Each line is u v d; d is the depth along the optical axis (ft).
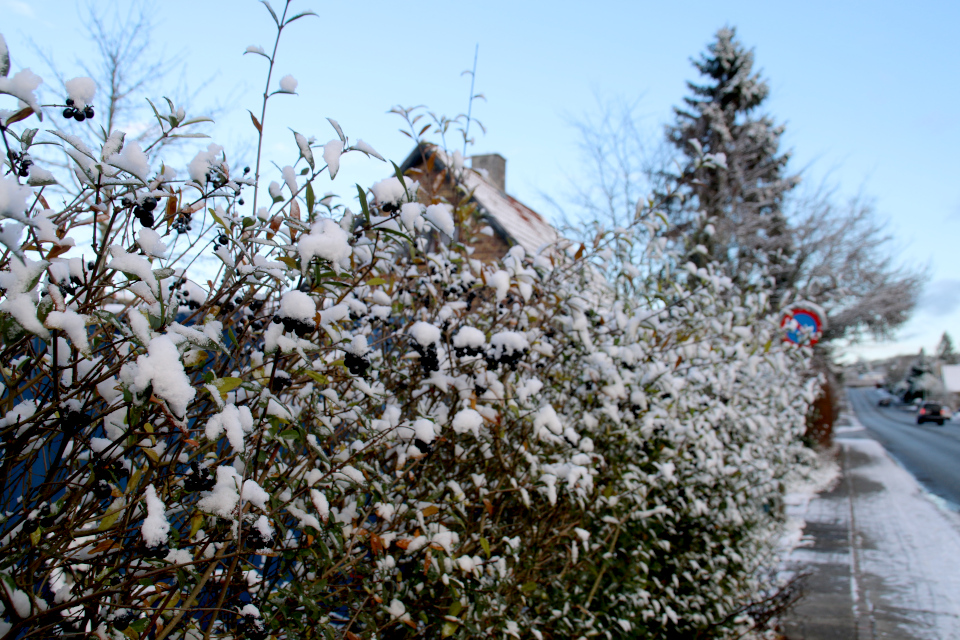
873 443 74.54
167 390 4.14
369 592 7.00
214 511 4.77
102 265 5.22
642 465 13.37
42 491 4.94
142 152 4.82
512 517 10.75
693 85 75.05
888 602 19.17
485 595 8.20
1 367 4.67
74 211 5.42
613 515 11.71
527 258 11.69
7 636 4.21
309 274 5.67
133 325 4.20
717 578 15.08
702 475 14.76
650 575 13.85
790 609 17.44
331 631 6.21
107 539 4.78
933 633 16.78
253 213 6.35
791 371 24.84
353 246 6.66
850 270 56.70
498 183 46.32
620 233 11.57
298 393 7.17
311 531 6.07
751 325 19.65
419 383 9.13
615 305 12.41
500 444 8.86
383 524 7.64
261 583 6.31
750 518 19.06
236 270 5.80
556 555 10.53
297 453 6.76
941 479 45.06
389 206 6.40
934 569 22.36
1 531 4.70
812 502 35.27
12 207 3.52
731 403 17.07
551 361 11.54
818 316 26.12
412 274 9.71
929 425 120.67
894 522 30.25
